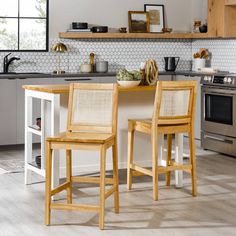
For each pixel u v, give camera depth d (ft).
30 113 24.64
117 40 35.70
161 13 36.50
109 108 21.53
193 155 23.40
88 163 24.62
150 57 36.58
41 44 34.27
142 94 25.11
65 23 34.53
